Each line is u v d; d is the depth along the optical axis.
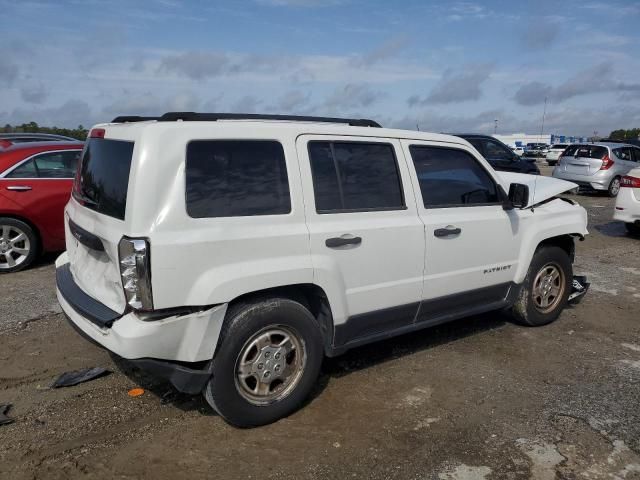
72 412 3.70
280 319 3.48
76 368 4.35
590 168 17.00
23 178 7.07
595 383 4.29
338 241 3.71
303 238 3.54
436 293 4.41
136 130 3.23
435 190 4.41
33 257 7.16
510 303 5.13
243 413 3.44
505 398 4.02
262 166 3.47
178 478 3.05
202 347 3.23
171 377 3.24
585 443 3.44
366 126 4.18
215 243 3.20
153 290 3.04
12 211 6.91
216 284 3.19
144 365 3.12
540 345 5.05
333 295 3.73
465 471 3.14
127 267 3.07
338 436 3.48
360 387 4.14
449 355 4.78
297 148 3.63
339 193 3.81
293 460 3.22
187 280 3.13
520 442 3.44
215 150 3.31
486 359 4.71
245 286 3.29
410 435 3.50
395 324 4.28
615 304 6.34
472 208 4.65
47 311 5.56
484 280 4.79
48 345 4.76
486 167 4.81
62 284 3.93
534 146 53.56
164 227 3.08
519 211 5.06
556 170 17.95
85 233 3.57
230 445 3.36
